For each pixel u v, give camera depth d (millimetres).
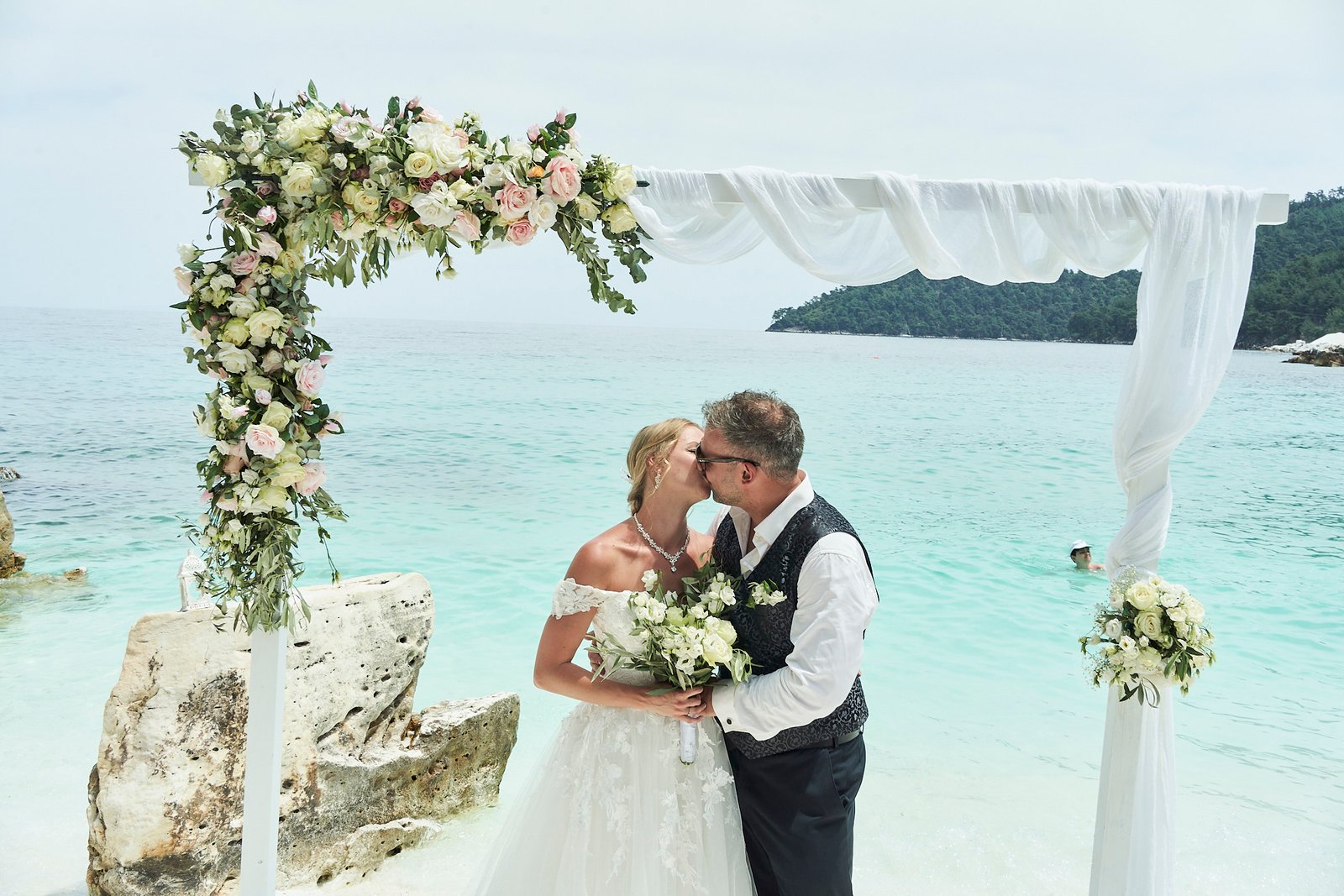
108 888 3486
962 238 3363
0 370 31312
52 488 13914
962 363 48469
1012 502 13562
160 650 3777
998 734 5699
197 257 2902
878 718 5918
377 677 4242
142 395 26016
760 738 2730
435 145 2889
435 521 11367
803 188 3295
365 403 25672
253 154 2855
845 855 2889
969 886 3986
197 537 2998
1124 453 3318
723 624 2773
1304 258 52906
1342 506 14070
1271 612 8477
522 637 7160
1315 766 5375
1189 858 4273
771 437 2730
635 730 2898
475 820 4375
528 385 31859
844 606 2650
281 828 3756
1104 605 3371
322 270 3045
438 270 3074
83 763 4980
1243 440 21391
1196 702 6391
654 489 2965
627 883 2801
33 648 6883
